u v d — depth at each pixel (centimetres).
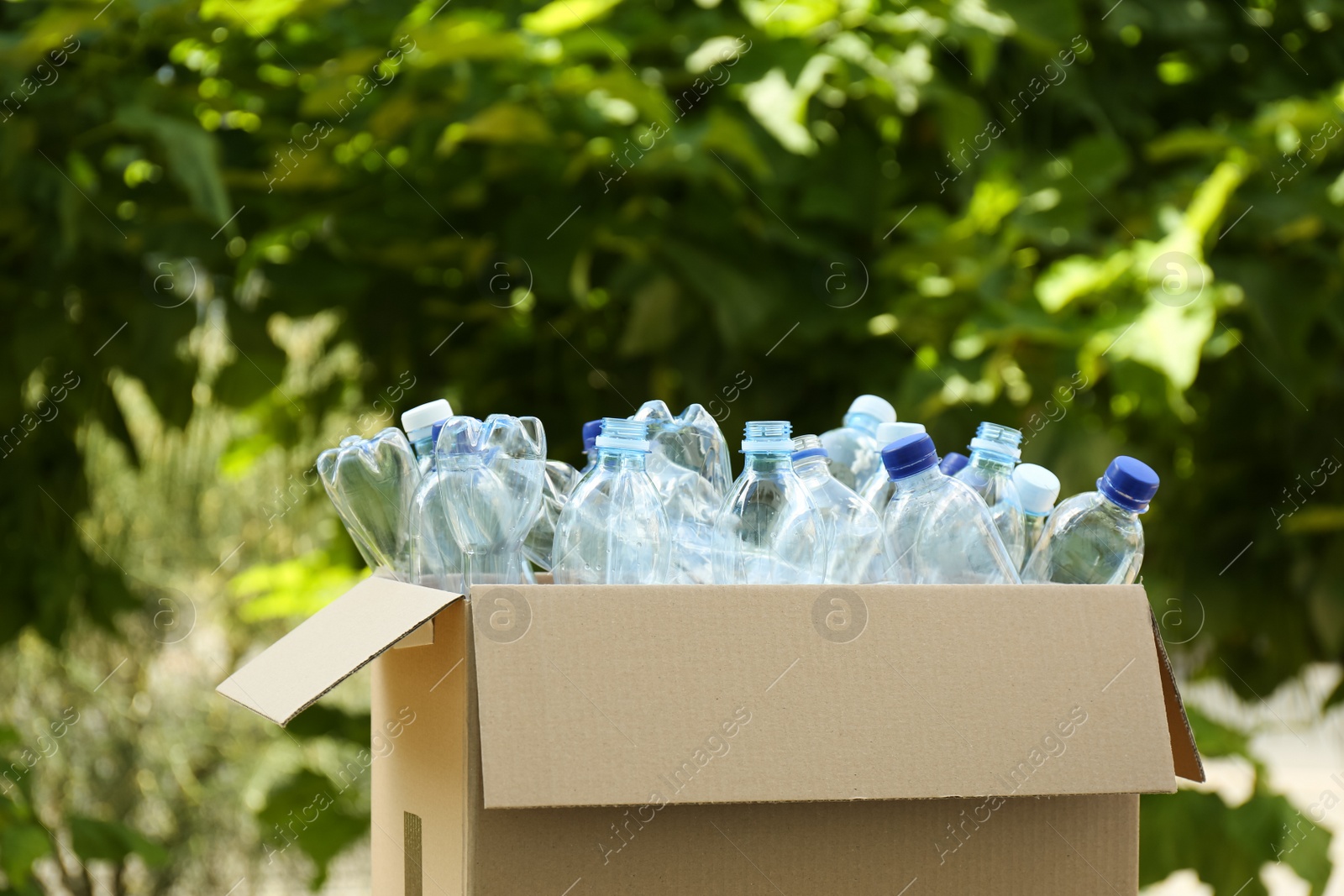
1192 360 210
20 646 338
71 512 261
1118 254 228
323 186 233
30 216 216
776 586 97
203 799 383
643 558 107
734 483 116
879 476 127
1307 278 233
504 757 88
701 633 94
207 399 274
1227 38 273
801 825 98
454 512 109
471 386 254
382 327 250
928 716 96
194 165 195
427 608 93
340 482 119
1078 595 102
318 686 90
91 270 226
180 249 221
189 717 387
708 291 223
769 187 235
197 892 382
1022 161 261
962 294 227
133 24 212
